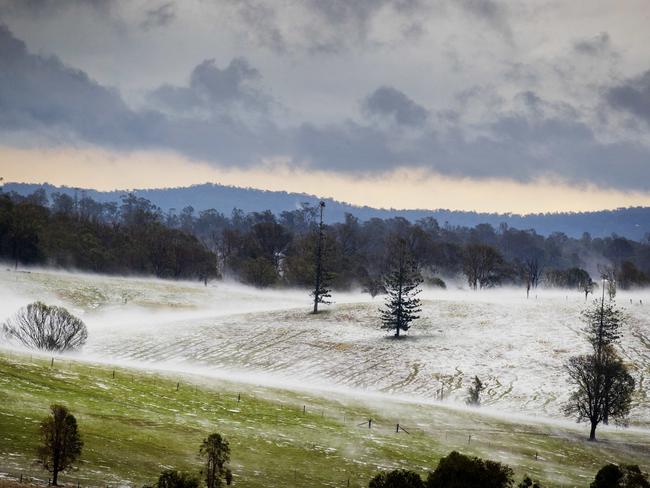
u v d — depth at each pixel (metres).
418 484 89.06
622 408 166.00
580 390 170.12
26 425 111.69
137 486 93.44
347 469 118.38
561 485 124.50
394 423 160.25
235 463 112.94
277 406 163.25
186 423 133.38
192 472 103.31
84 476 94.50
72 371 163.75
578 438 162.25
